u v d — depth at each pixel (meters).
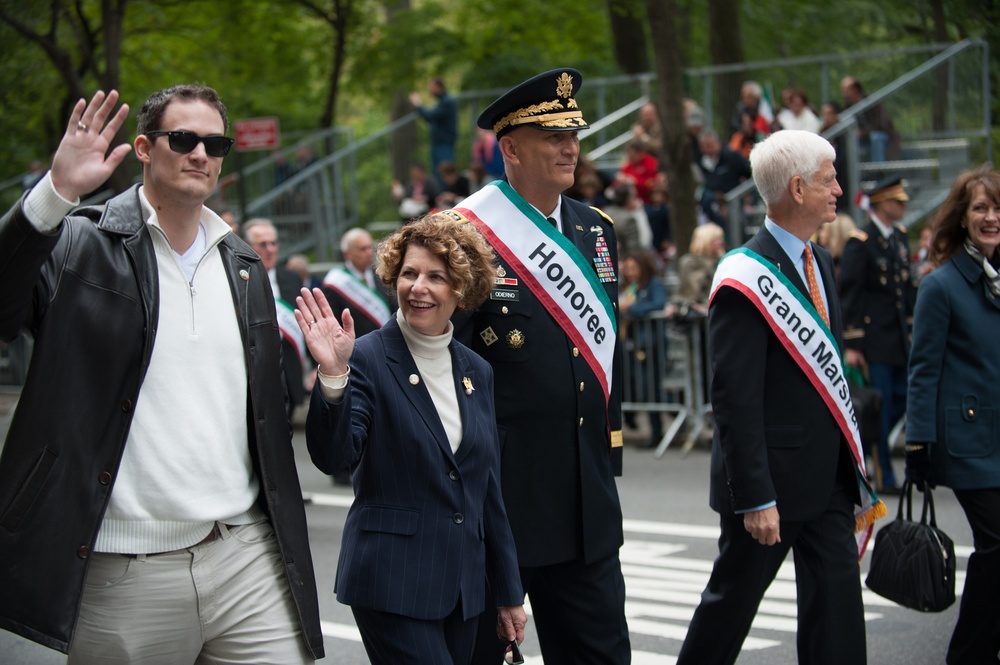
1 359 16.77
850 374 9.06
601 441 4.09
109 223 3.18
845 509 4.37
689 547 7.41
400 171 18.45
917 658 5.27
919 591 4.66
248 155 18.28
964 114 14.39
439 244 3.52
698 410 10.66
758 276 4.26
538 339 4.00
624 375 11.08
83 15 14.84
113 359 3.12
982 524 4.75
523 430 3.96
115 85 13.84
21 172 21.20
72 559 3.05
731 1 18.31
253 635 3.29
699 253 10.59
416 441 3.49
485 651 3.90
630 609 6.11
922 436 4.82
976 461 4.74
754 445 4.17
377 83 20.41
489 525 3.66
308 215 17.97
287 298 9.02
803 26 20.58
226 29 19.53
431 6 20.28
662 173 13.95
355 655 5.50
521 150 4.09
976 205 4.85
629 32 19.28
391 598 3.42
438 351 3.60
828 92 15.47
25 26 13.48
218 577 3.24
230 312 3.32
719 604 4.37
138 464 3.15
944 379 4.84
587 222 4.29
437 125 17.06
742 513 4.20
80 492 3.07
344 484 9.91
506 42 20.53
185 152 3.19
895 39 19.22
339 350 3.31
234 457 3.28
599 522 4.02
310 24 20.81
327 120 19.52
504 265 4.03
